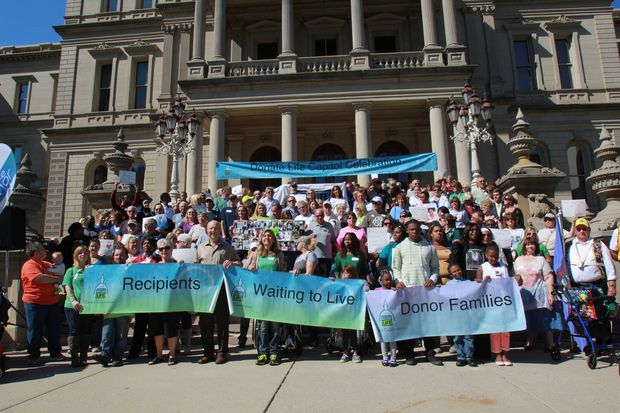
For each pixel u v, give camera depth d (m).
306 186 17.14
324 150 26.97
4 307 7.14
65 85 31.34
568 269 7.84
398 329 7.12
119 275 7.67
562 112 27.69
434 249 7.77
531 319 7.86
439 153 21.52
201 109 23.00
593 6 29.48
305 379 6.19
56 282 8.25
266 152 27.03
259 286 7.51
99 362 7.91
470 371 6.56
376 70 22.31
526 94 28.16
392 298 7.23
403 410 4.84
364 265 8.10
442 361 7.32
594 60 28.84
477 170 16.41
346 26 28.39
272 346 7.25
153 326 7.59
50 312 8.34
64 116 30.83
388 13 28.02
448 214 9.49
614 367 6.66
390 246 9.02
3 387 6.25
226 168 17.98
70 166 30.03
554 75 28.53
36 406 5.28
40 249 8.27
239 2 27.45
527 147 14.56
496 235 9.53
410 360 7.11
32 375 7.00
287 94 22.77
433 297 7.30
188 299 7.51
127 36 31.44
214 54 23.75
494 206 11.59
